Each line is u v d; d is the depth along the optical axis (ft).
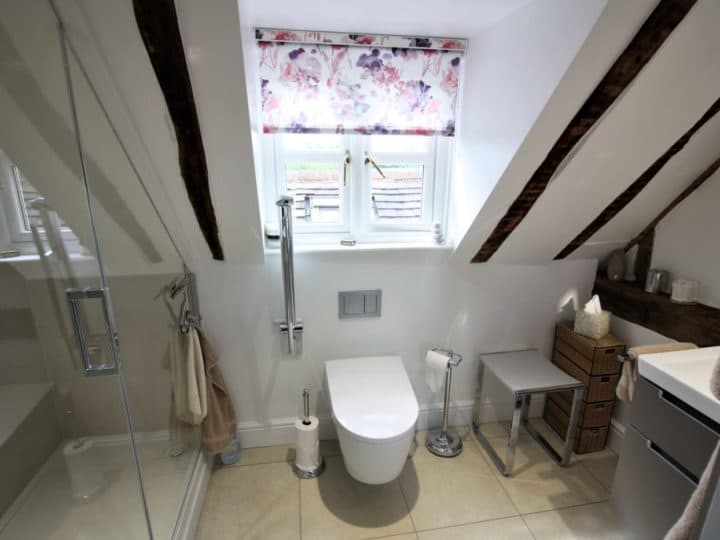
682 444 4.32
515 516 5.84
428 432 7.55
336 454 7.01
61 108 3.62
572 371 7.13
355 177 6.69
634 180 5.53
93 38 3.51
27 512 3.68
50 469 3.87
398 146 6.68
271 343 6.72
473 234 6.27
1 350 3.62
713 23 3.64
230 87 3.93
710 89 4.31
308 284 6.59
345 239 6.86
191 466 5.99
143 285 4.80
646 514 4.84
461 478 6.52
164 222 5.28
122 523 4.29
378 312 6.91
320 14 4.89
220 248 5.92
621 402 7.00
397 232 7.03
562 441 7.36
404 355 7.24
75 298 4.00
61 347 3.96
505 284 7.23
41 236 3.73
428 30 5.45
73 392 4.07
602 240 6.91
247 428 7.07
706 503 1.67
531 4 4.39
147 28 3.46
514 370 6.78
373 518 5.80
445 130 6.26
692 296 5.92
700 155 5.34
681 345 5.51
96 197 4.01
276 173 6.50
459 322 7.26
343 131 5.96
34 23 3.29
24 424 3.70
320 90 5.76
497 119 5.16
